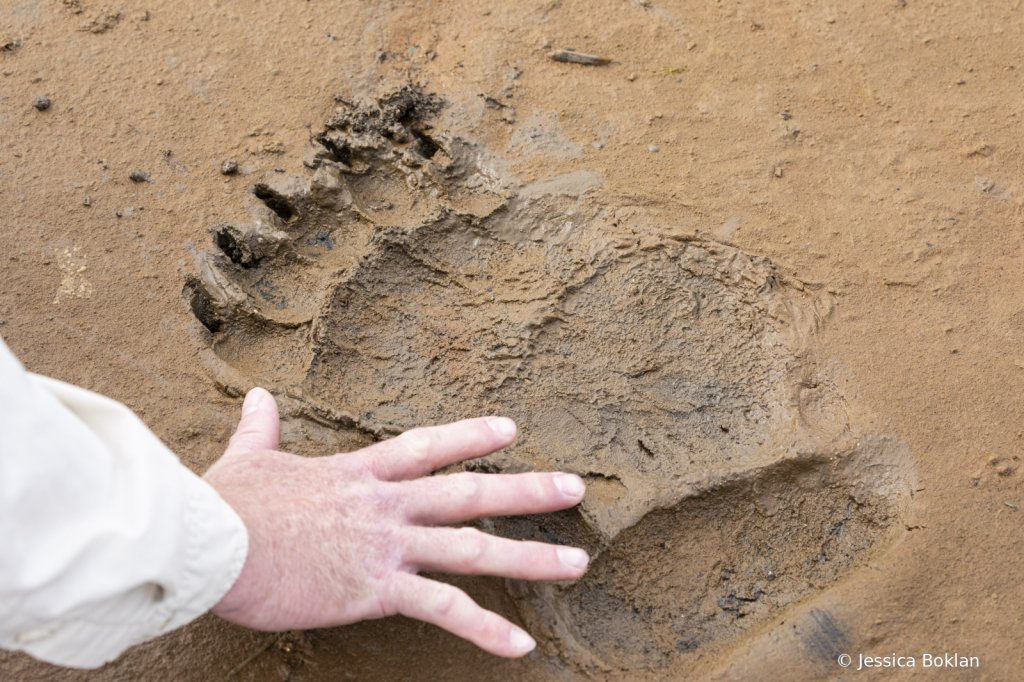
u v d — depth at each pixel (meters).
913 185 1.85
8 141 1.73
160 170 1.73
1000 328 1.61
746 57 2.10
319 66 1.99
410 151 1.83
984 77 2.08
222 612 0.94
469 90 1.98
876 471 1.46
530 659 1.27
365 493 1.04
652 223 1.74
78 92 1.84
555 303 1.63
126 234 1.61
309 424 1.42
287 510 0.98
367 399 1.50
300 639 1.21
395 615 1.25
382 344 1.58
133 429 0.76
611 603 1.38
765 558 1.43
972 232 1.76
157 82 1.89
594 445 1.49
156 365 1.44
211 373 1.45
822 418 1.52
